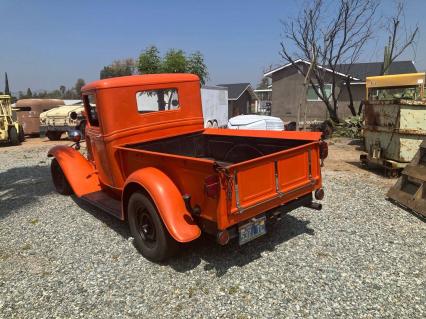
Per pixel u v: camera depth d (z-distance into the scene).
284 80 25.78
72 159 5.77
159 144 5.02
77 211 5.66
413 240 4.20
